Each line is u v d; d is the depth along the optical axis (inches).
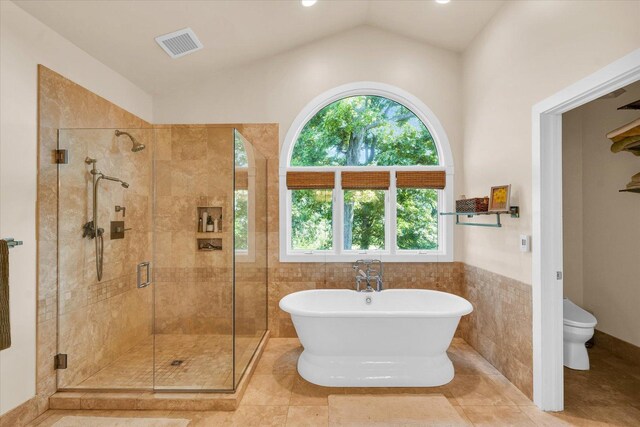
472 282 128.0
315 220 144.3
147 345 112.4
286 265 139.9
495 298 110.3
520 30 96.7
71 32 95.8
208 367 96.3
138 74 125.4
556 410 86.4
